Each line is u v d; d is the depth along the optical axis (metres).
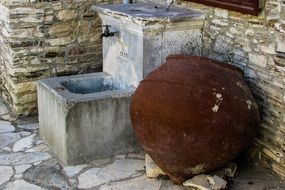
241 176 4.03
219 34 4.43
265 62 4.00
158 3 5.16
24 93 5.30
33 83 5.32
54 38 5.31
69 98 4.16
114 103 4.28
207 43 4.59
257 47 4.05
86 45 5.53
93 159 4.32
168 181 3.93
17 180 3.97
